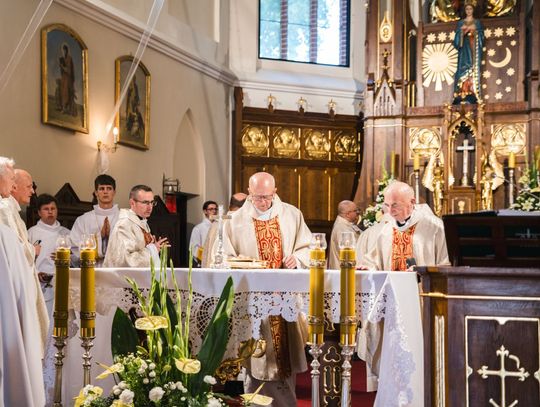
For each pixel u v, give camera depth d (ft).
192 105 38.06
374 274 13.20
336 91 43.47
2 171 15.46
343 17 45.01
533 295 10.50
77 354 14.78
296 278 13.37
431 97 39.01
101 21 31.27
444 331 10.92
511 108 37.06
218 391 17.94
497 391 10.59
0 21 25.72
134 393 11.69
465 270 10.65
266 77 42.19
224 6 41.14
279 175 41.19
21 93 26.78
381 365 13.17
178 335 12.23
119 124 32.22
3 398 13.24
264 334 15.79
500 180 36.52
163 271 13.05
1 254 13.41
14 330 13.34
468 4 38.60
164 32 35.73
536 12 37.04
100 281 13.98
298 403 19.93
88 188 30.58
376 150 38.58
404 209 18.76
